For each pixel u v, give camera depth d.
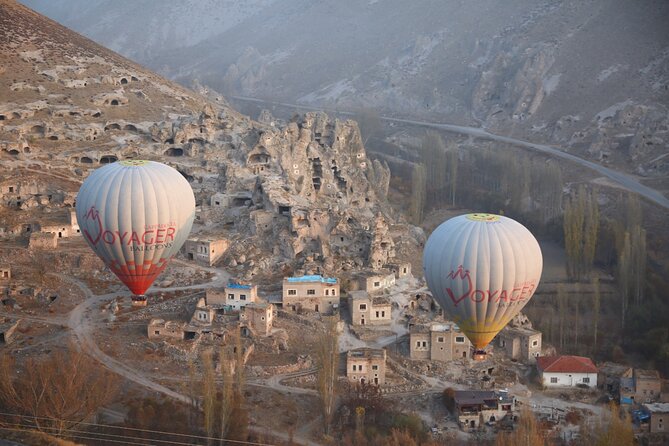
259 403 164.12
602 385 182.62
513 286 172.25
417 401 171.25
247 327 183.00
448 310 178.12
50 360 164.12
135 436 148.75
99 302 198.88
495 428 163.88
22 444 138.38
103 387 157.62
